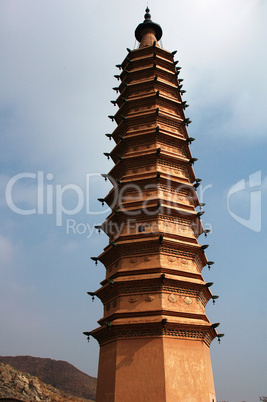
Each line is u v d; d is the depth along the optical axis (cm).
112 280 2636
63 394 8712
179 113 3775
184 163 3366
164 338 2339
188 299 2606
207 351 2659
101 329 2569
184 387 2225
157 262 2673
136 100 3650
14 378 8169
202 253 2922
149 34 4488
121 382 2266
